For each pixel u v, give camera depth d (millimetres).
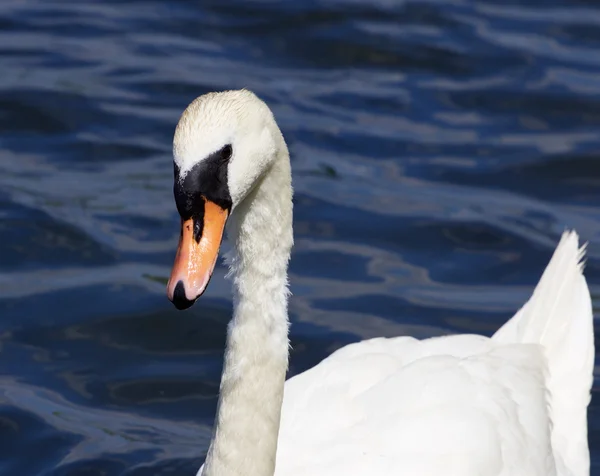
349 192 15742
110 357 12641
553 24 20609
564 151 16953
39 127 16984
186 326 13148
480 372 10141
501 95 18391
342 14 20641
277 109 17641
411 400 9664
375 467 9172
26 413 11648
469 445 9398
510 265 14469
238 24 20297
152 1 21266
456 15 20875
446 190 15961
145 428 11641
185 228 7664
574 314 11297
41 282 13648
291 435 9523
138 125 17109
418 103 18141
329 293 13781
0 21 20219
